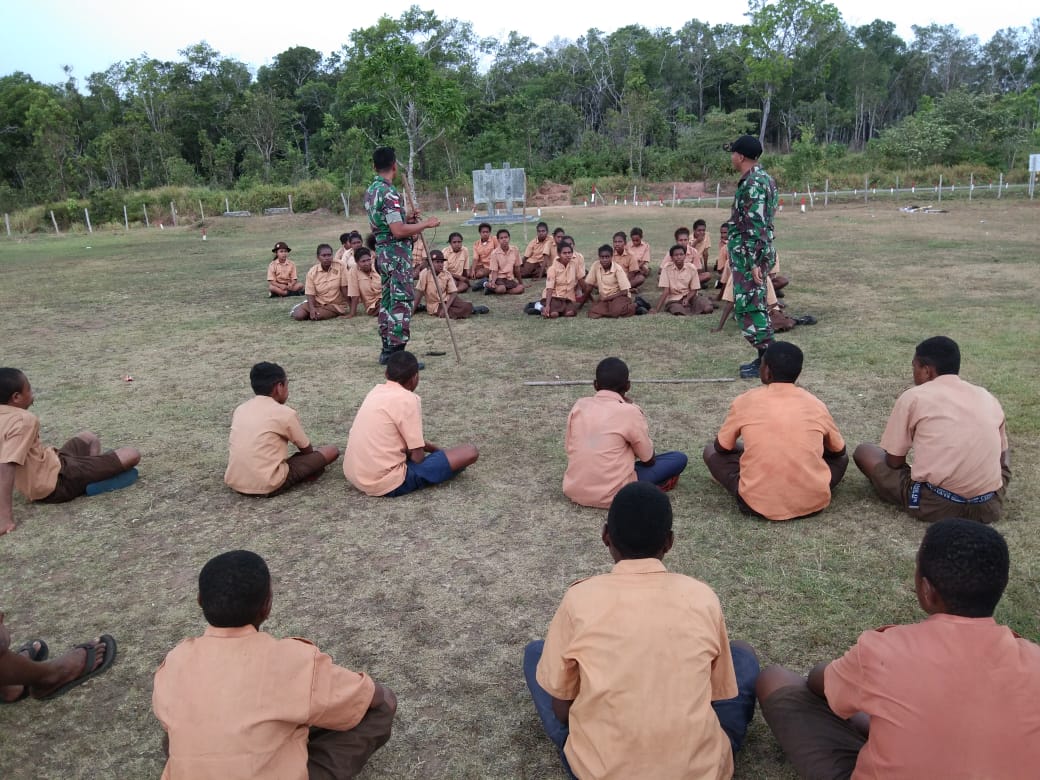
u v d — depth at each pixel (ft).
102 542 15.16
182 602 13.09
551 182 143.54
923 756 6.72
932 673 6.91
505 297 40.27
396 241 25.94
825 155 131.34
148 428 21.62
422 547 14.55
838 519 15.03
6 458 15.58
